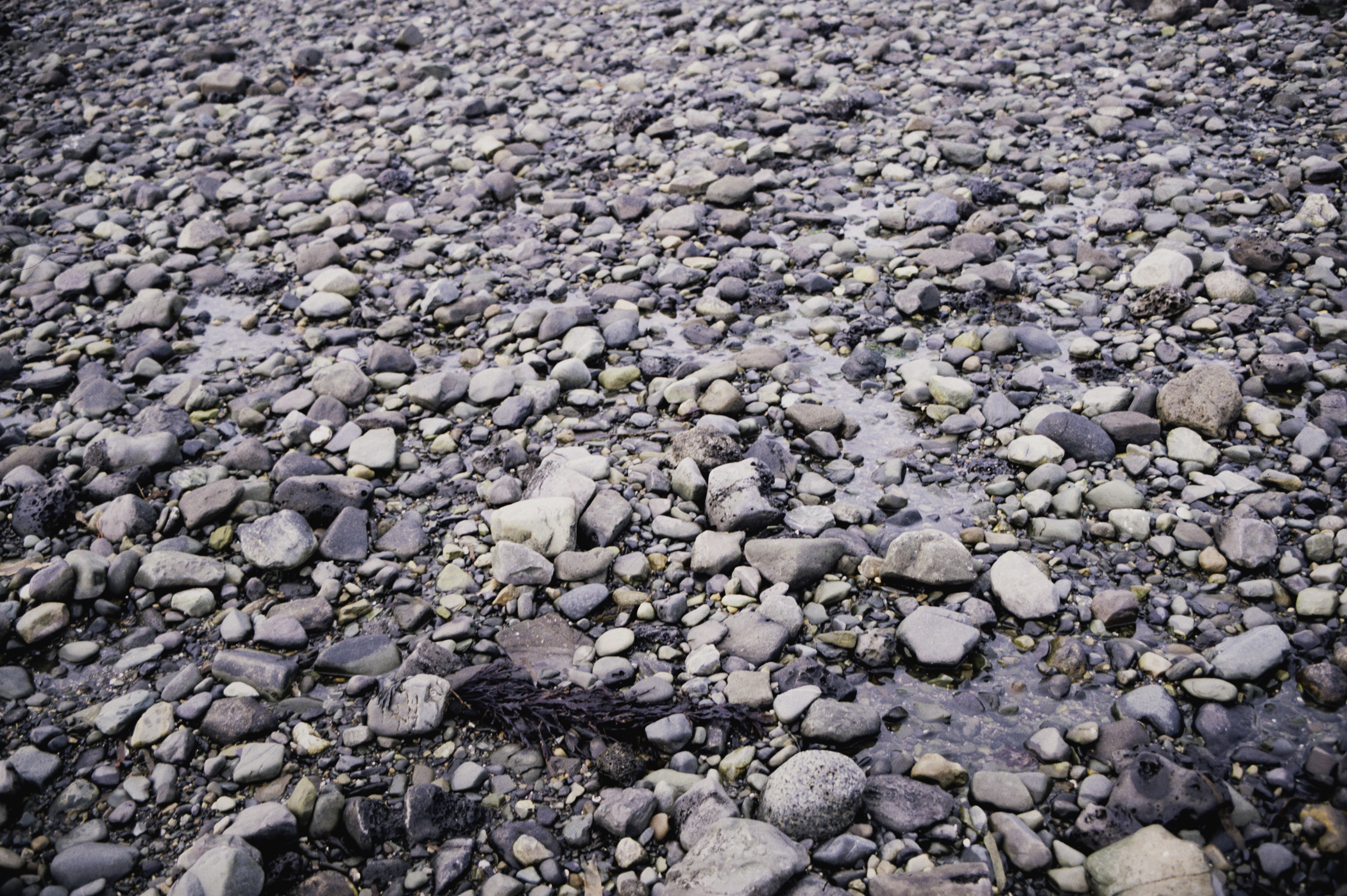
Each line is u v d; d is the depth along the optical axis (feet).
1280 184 17.70
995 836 7.93
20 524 11.87
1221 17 25.44
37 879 8.08
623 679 9.62
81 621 10.69
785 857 7.50
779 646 9.73
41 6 36.14
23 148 24.12
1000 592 10.21
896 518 11.43
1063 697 9.20
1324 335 13.74
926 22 28.14
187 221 20.12
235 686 9.64
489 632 10.29
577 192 20.16
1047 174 19.47
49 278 18.11
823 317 15.66
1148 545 10.79
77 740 9.32
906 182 19.65
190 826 8.44
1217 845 7.68
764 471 11.73
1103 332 14.46
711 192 19.29
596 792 8.57
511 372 14.58
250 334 16.40
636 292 16.53
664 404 13.88
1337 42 23.24
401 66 27.96
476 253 18.08
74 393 14.70
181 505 11.90
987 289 15.81
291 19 33.63
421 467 12.94
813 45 27.43
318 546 11.47
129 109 26.43
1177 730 8.63
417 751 9.04
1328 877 7.38
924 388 13.52
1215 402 12.15
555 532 11.05
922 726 9.04
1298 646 9.35
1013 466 12.17
